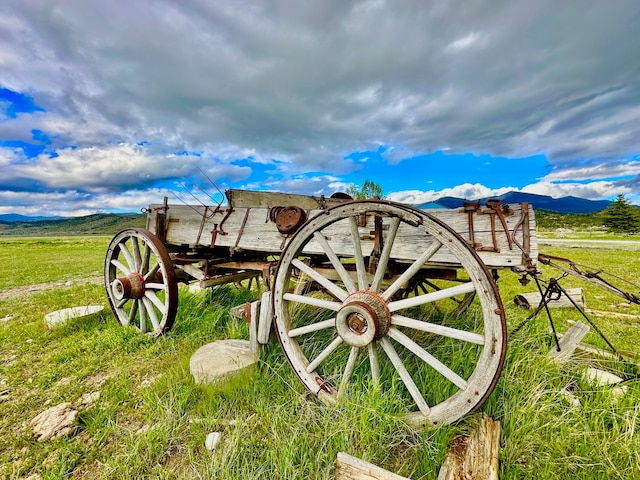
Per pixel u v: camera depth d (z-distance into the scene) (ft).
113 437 6.51
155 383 8.14
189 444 6.07
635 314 14.87
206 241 10.84
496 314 5.30
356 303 6.27
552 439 5.51
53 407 7.33
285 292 7.54
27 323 14.02
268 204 11.24
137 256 12.31
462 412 5.68
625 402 6.31
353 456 5.07
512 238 5.95
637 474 4.85
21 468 5.76
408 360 7.93
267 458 5.50
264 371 8.20
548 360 7.53
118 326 12.52
